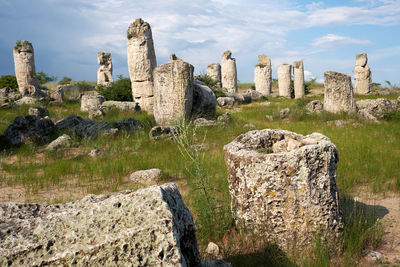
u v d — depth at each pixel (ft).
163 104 41.19
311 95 101.55
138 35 57.62
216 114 48.03
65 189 19.26
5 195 18.29
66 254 5.62
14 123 33.94
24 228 6.28
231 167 12.67
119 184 19.99
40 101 61.72
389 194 17.06
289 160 10.97
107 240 5.74
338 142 29.37
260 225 11.53
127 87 70.28
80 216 6.42
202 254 10.62
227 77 103.81
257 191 11.53
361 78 92.89
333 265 10.30
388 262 10.39
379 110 46.85
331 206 11.04
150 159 25.38
